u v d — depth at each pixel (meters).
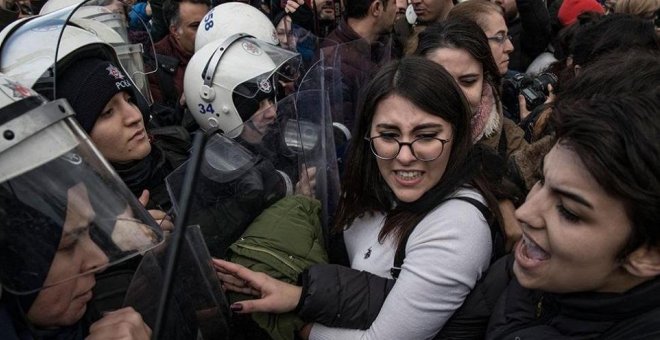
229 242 1.16
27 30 1.15
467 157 1.12
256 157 1.27
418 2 2.56
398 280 1.07
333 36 2.39
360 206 1.22
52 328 0.78
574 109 0.66
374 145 1.11
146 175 1.32
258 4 3.19
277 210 1.21
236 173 1.19
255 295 1.09
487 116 1.58
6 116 0.65
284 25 2.44
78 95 1.13
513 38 3.14
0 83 0.68
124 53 1.78
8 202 0.65
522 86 2.28
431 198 1.09
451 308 1.04
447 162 1.10
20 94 0.69
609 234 0.66
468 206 1.07
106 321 0.82
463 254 1.03
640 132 0.60
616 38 1.69
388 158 1.09
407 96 1.04
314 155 1.36
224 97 1.64
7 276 0.66
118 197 0.78
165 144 1.51
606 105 0.63
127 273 0.96
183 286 0.93
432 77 1.05
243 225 1.18
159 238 0.80
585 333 0.76
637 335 0.70
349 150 1.21
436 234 1.05
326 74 1.70
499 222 1.11
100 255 0.73
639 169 0.60
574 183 0.66
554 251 0.71
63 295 0.76
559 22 3.20
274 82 1.71
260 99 1.66
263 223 1.18
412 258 1.06
